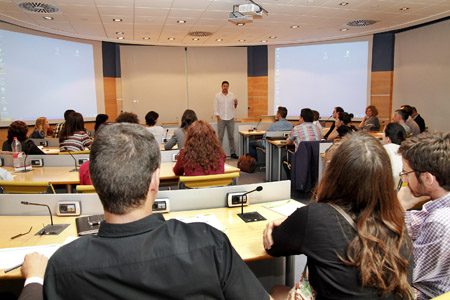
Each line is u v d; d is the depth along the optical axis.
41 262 1.09
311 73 9.34
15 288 1.78
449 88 6.99
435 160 1.31
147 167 0.78
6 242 1.56
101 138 0.79
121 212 0.77
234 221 1.83
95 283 0.71
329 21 6.83
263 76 9.96
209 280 0.75
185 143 2.68
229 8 5.68
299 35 8.35
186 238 0.78
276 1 5.38
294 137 4.84
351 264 0.95
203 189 2.01
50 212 1.74
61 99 7.93
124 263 0.72
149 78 9.64
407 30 7.99
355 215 1.01
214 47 9.94
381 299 0.96
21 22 6.57
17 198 1.91
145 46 9.52
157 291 0.72
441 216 1.22
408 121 5.98
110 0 5.15
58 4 5.34
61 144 3.92
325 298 1.01
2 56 6.54
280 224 1.22
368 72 8.59
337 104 9.12
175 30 7.51
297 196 4.64
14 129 3.69
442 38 7.07
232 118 8.00
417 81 7.80
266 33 8.00
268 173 5.64
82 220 1.71
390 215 0.99
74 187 3.08
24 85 7.04
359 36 8.58
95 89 8.75
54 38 7.70
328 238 0.99
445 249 1.19
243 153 7.43
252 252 1.46
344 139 1.09
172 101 9.90
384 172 0.99
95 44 8.66
